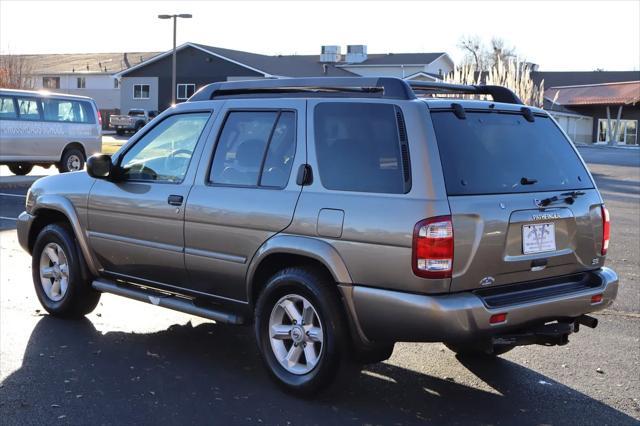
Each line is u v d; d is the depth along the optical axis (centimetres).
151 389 489
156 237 552
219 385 499
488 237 425
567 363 561
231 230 500
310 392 468
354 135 459
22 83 4353
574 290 470
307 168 473
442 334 412
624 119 5516
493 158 454
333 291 456
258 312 493
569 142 516
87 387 491
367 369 538
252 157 508
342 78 487
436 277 410
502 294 439
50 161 2012
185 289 549
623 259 998
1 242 1025
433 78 5056
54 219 673
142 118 5247
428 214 411
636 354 587
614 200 1812
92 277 630
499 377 527
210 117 546
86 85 7012
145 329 630
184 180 541
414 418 450
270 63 5622
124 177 591
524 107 498
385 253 423
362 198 439
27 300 715
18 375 510
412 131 434
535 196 455
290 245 462
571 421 450
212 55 5434
